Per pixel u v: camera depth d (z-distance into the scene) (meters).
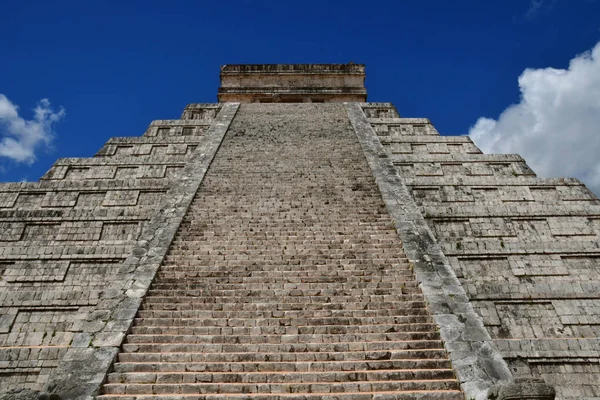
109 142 18.84
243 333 8.29
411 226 11.84
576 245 12.69
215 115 23.50
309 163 15.97
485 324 10.85
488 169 16.78
